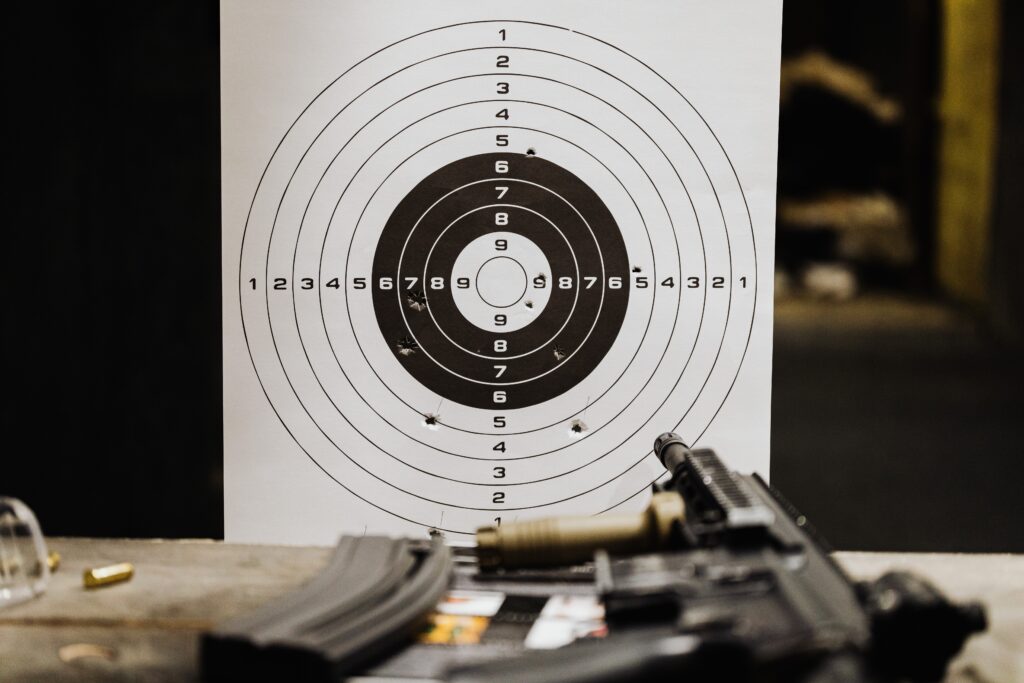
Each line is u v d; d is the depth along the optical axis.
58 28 1.06
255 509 1.11
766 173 1.07
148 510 1.11
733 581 0.64
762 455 1.09
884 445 1.09
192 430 1.11
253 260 1.09
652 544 0.80
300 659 0.65
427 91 1.07
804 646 0.53
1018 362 1.07
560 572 0.92
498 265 1.09
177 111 1.07
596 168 1.07
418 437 1.10
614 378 1.09
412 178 1.08
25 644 0.80
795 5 1.04
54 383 1.11
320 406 1.10
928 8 1.03
